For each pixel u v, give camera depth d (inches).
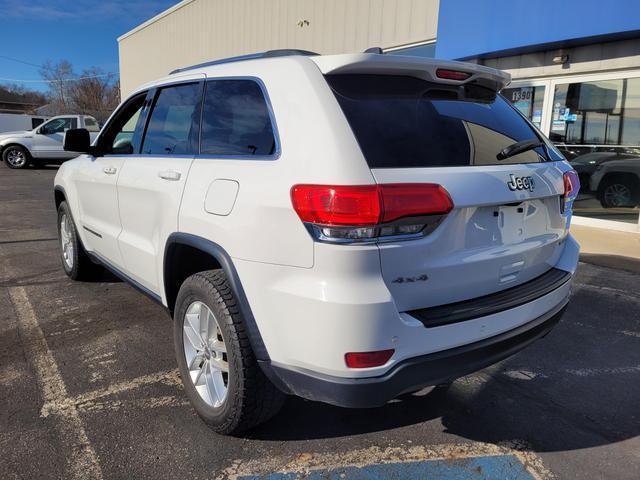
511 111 116.3
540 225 105.3
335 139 82.0
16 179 574.9
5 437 103.0
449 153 90.9
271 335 87.1
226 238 93.7
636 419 116.0
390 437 107.4
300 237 81.4
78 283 200.8
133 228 135.3
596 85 318.0
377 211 77.0
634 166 306.3
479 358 90.2
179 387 124.2
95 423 108.7
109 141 162.7
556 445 106.0
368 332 78.0
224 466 96.8
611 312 180.2
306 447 103.2
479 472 97.0
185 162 112.9
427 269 83.7
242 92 103.5
